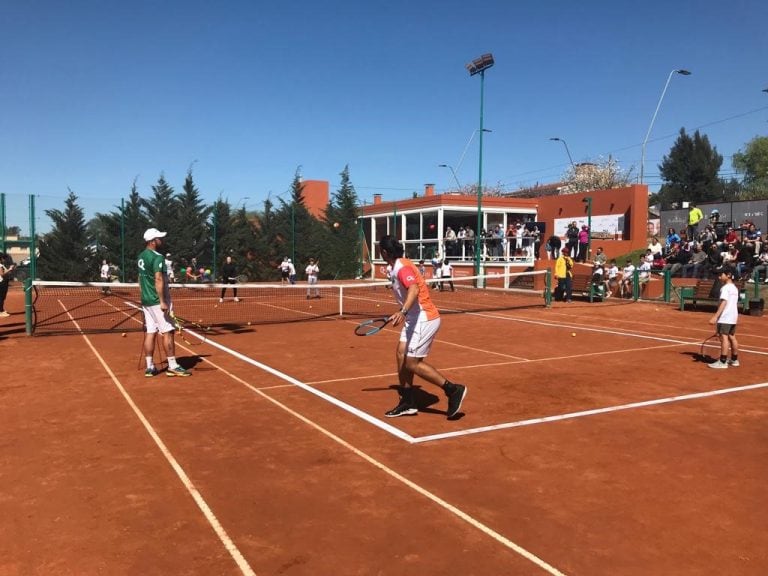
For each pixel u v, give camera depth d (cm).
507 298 2364
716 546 370
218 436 580
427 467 500
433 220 3988
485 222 3797
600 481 473
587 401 716
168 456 525
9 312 1788
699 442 568
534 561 352
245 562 350
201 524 398
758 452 541
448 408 626
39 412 662
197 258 3278
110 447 548
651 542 375
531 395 744
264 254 3550
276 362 959
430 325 610
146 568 345
